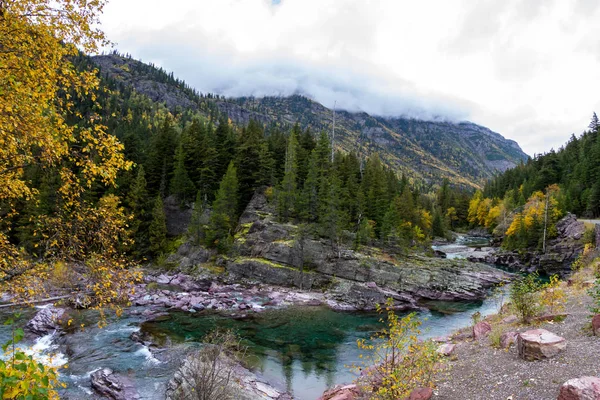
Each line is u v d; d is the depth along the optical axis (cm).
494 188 16388
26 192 1126
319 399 1881
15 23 855
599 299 1642
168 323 3566
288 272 5684
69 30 963
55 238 1083
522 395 1240
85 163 1035
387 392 1308
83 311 3594
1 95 829
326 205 6619
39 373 536
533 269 7356
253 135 8312
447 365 1611
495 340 1802
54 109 947
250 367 2586
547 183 11738
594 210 8688
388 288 5416
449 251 9431
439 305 4881
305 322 3912
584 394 995
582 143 13150
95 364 2489
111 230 1157
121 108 19488
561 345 1452
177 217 7319
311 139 9381
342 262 5794
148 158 7756
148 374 2353
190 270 6116
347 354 2967
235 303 4534
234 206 7244
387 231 6775
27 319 3216
